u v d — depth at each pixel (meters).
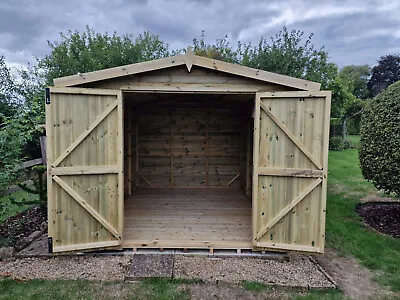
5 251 4.01
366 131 5.76
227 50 12.52
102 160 4.00
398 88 5.33
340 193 7.60
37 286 3.28
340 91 12.16
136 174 7.96
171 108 7.90
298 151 3.97
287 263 3.93
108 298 3.08
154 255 4.06
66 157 3.85
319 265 3.91
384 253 4.29
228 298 3.12
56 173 3.81
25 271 3.61
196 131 7.98
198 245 4.18
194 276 3.53
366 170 5.73
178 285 3.34
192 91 4.08
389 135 5.14
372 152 5.50
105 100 3.97
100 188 4.02
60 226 3.89
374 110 5.62
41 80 11.53
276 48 10.73
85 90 3.85
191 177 8.07
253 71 3.96
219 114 7.95
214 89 4.09
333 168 11.03
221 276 3.55
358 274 3.71
